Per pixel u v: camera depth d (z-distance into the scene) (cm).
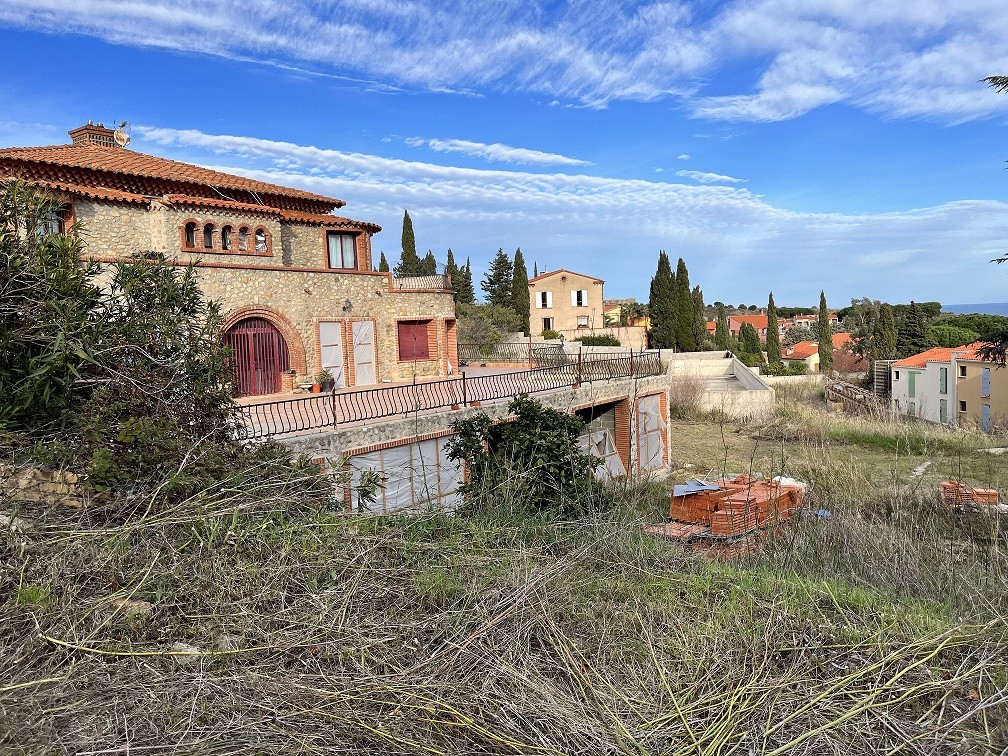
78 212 1759
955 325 7125
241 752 364
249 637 482
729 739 406
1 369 721
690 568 700
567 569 622
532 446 1354
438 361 2528
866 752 396
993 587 646
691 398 3488
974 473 1867
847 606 596
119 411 741
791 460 1944
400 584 578
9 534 520
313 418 1409
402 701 415
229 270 1867
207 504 604
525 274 6122
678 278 5694
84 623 459
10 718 364
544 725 409
